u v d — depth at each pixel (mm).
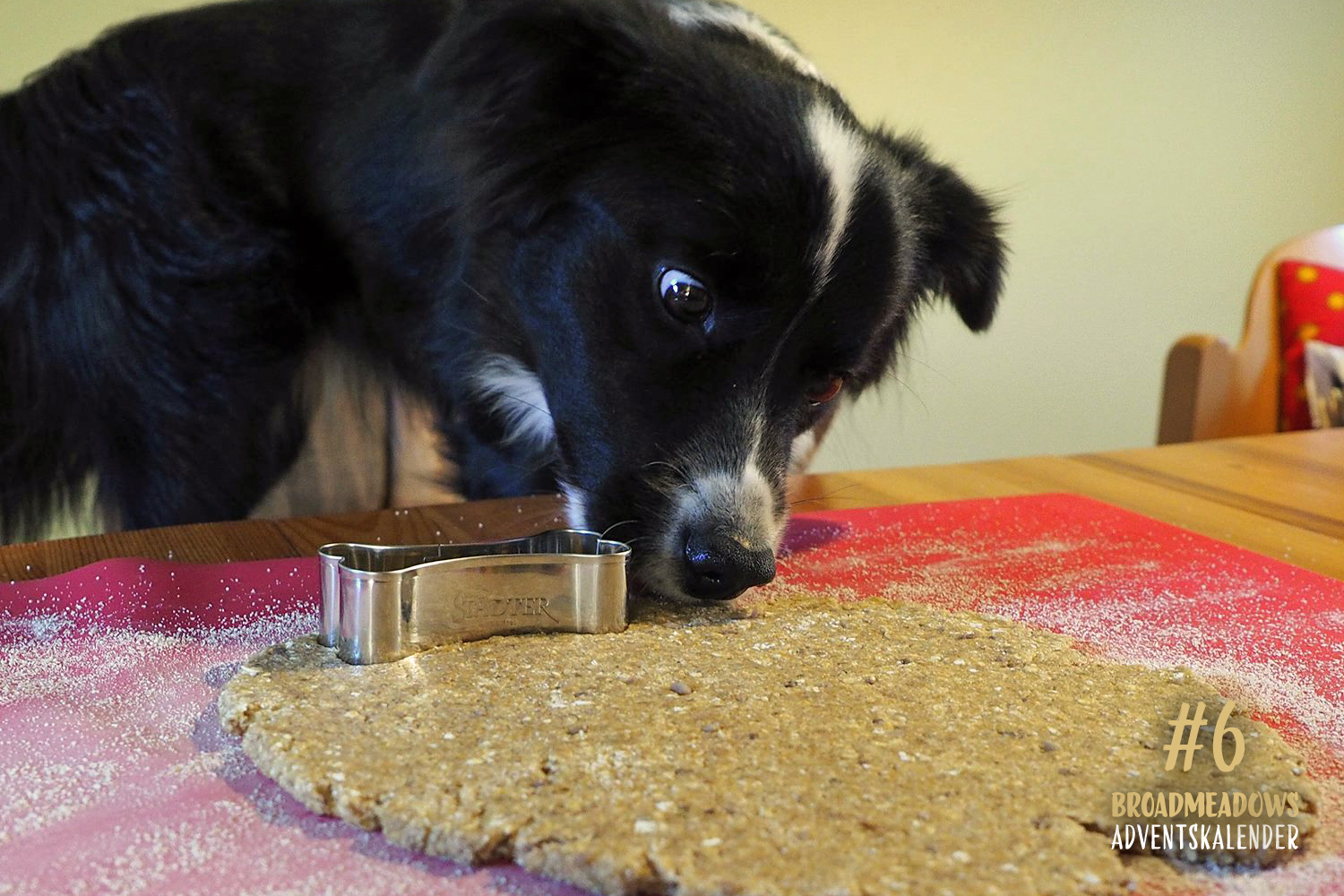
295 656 433
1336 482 668
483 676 422
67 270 731
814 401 620
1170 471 685
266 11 726
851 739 391
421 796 363
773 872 339
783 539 560
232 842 360
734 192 547
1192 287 1396
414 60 677
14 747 396
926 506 610
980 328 688
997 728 399
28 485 773
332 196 722
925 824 357
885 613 476
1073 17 1241
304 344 772
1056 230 1310
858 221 567
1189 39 1301
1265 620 493
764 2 1097
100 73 724
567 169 582
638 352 570
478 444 726
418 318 723
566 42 566
